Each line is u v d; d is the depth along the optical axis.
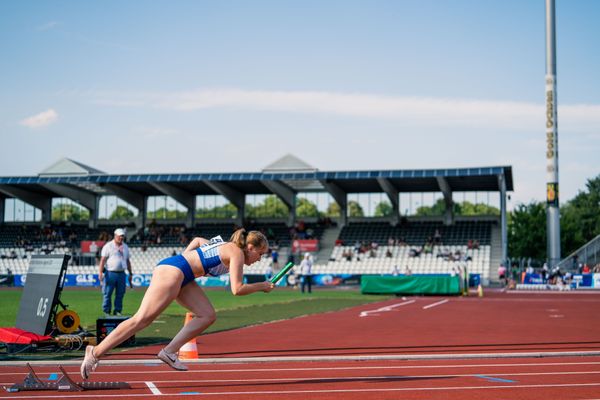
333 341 11.81
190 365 8.77
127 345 11.01
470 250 49.41
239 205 55.41
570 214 88.69
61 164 51.72
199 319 6.92
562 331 13.80
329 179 50.47
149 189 55.69
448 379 7.53
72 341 10.05
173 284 6.62
